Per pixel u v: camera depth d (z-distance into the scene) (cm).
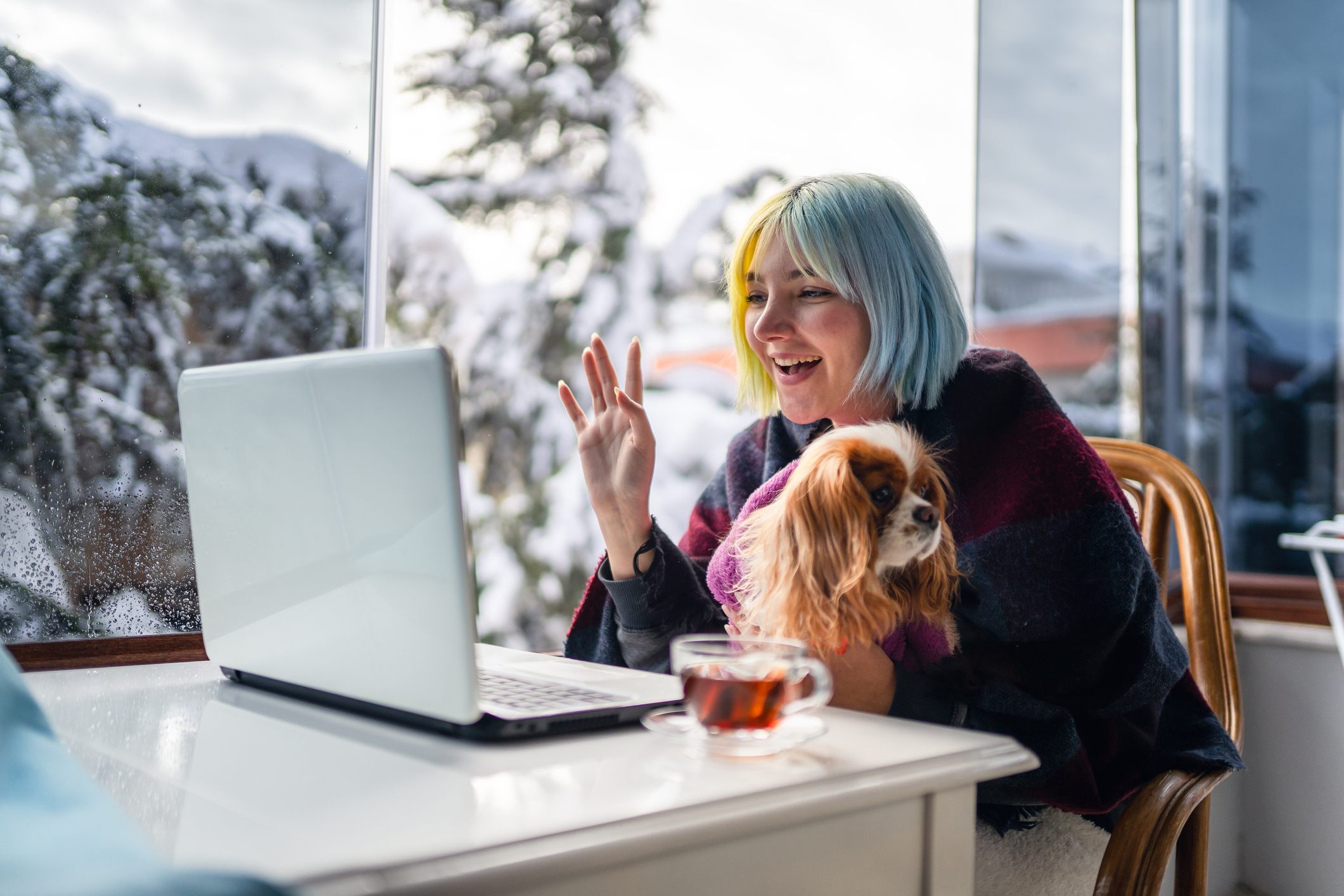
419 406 57
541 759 57
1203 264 199
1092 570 92
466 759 57
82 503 112
